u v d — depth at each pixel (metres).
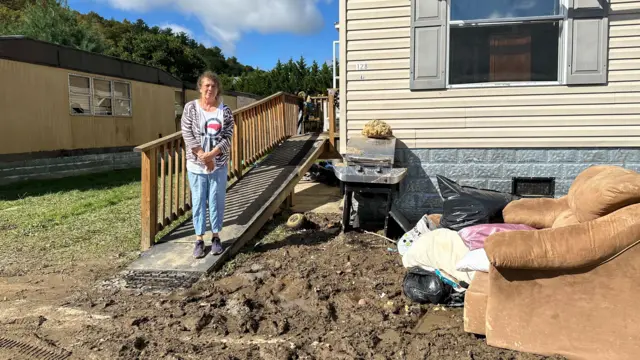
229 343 2.98
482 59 5.71
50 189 9.12
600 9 5.36
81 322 3.31
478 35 5.68
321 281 4.05
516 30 5.60
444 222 4.33
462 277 3.45
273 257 4.76
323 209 7.10
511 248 2.68
